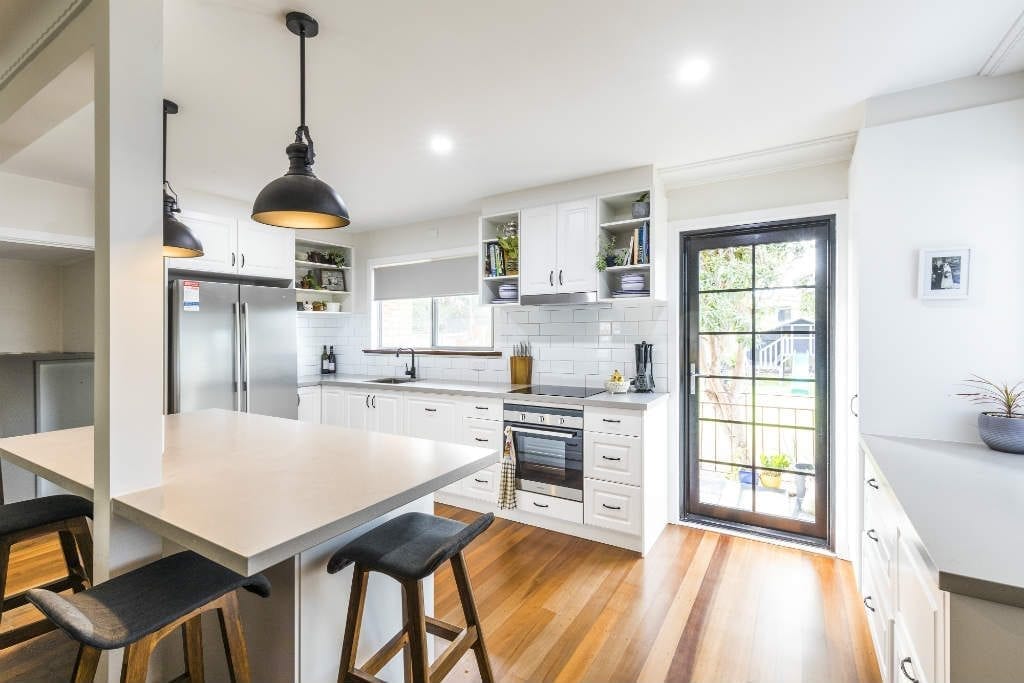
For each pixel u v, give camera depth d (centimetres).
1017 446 184
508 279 396
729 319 328
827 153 284
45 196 327
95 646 97
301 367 496
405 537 150
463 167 314
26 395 362
